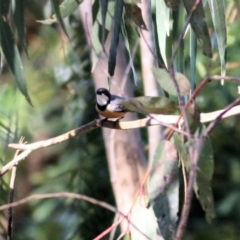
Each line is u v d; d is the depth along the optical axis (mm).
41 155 17031
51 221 14797
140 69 11711
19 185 17188
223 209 14836
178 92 5340
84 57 12398
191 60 7844
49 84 14703
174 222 6047
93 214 12180
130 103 6043
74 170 12641
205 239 14828
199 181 6121
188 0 6824
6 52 7477
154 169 6121
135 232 7035
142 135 12703
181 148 6062
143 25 7148
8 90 12711
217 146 15047
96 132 12680
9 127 9242
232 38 14148
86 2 9898
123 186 10852
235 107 6594
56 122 14594
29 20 13453
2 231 9430
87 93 12594
